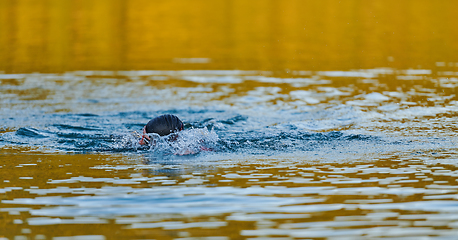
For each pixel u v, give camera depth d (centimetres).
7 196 1297
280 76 3703
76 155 1742
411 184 1370
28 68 4062
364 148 1814
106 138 2034
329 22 6456
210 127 2227
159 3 7806
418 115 2403
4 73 3844
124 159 1689
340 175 1466
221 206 1219
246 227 1097
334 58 4459
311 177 1450
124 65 4241
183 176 1467
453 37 5350
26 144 1912
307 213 1173
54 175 1480
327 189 1338
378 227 1092
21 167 1574
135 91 3216
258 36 5709
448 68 3850
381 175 1459
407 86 3195
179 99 2970
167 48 5119
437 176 1438
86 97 3009
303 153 1761
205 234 1062
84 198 1279
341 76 3650
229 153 1772
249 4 7756
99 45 5253
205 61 4416
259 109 2673
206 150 1816
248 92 3158
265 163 1619
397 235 1053
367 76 3622
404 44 5078
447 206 1205
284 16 6900
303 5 7625
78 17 6806
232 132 2111
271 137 2008
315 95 3020
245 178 1444
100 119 2433
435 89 3072
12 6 7369
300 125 2250
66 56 4666
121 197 1284
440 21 6259
